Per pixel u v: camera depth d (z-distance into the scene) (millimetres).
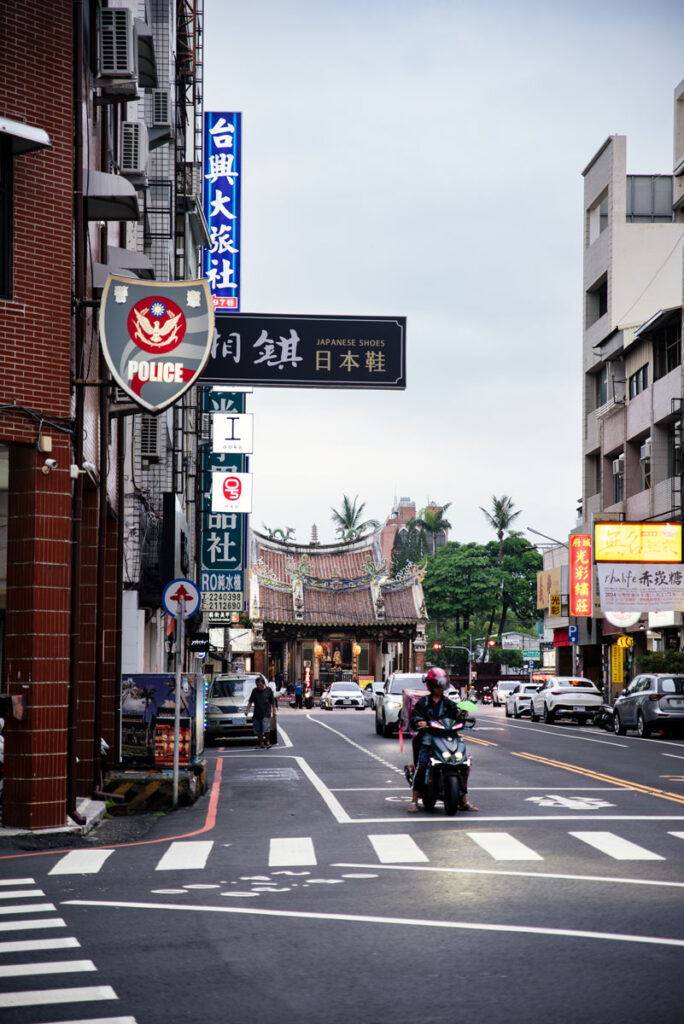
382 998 7078
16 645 15547
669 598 46188
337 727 47156
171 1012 6801
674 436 54031
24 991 7301
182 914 9750
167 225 36500
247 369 26328
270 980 7535
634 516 57469
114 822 17031
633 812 16969
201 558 52656
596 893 10445
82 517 19156
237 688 37719
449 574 115375
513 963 7887
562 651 73562
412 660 89938
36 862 13133
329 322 26547
